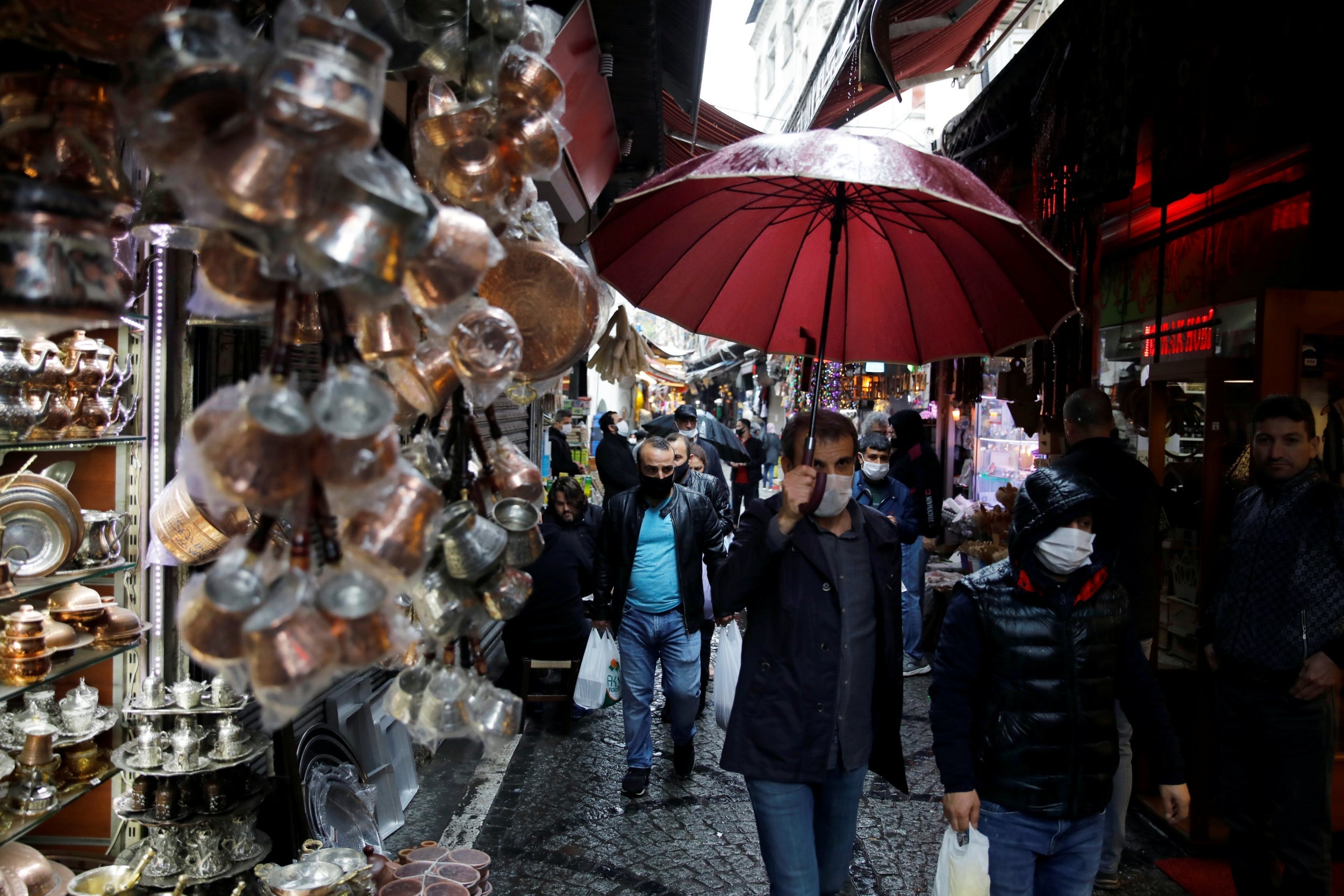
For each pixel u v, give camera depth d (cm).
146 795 264
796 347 288
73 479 272
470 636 140
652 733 574
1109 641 269
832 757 275
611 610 511
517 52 136
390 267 94
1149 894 378
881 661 286
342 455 95
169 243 158
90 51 110
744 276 279
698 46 516
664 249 263
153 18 90
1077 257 444
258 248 91
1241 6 304
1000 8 701
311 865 256
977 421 952
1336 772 390
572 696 568
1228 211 491
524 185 145
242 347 308
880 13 487
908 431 710
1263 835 345
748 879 387
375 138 92
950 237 247
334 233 89
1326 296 381
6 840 225
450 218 110
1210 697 409
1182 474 477
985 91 555
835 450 281
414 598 134
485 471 144
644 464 489
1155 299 573
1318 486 334
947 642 275
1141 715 277
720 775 504
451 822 430
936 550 927
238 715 299
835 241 249
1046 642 263
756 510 289
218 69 86
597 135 536
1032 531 261
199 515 210
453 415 138
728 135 916
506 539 140
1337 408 391
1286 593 332
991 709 268
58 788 250
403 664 167
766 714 276
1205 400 411
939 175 180
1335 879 376
